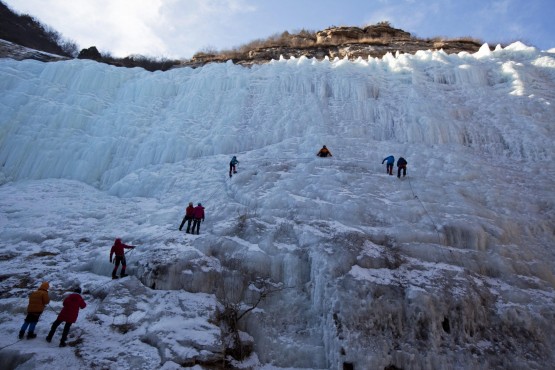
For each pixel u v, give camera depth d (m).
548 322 10.50
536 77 25.44
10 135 22.56
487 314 10.74
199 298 10.92
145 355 8.72
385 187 16.23
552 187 17.08
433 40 42.25
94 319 9.85
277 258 12.31
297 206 14.64
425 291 10.75
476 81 26.06
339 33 43.50
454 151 20.02
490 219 14.22
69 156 22.59
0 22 51.84
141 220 16.12
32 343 8.56
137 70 30.62
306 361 10.13
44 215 17.02
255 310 11.20
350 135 22.39
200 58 45.03
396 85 26.41
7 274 12.19
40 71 28.03
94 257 12.94
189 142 22.83
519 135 20.86
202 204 16.39
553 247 13.66
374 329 10.05
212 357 8.94
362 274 11.15
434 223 13.66
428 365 9.62
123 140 23.34
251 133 23.30
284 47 41.25
